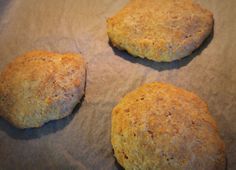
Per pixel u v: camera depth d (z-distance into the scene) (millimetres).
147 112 164
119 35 203
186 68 192
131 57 203
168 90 174
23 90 185
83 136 174
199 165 147
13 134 180
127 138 159
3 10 245
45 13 240
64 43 218
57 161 167
